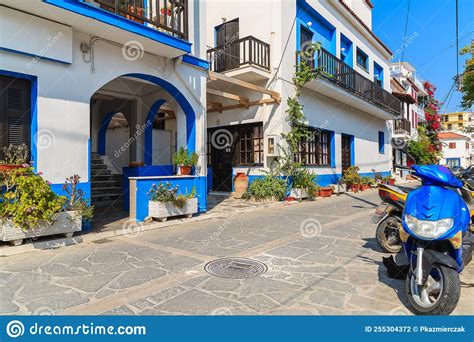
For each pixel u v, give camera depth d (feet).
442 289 9.73
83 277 13.16
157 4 22.63
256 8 39.27
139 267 14.40
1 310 10.39
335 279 13.08
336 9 49.08
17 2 16.35
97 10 18.34
